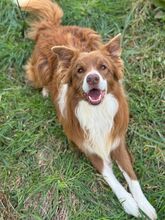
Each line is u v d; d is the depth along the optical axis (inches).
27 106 83.1
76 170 76.7
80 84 68.4
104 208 73.6
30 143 79.4
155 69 85.7
